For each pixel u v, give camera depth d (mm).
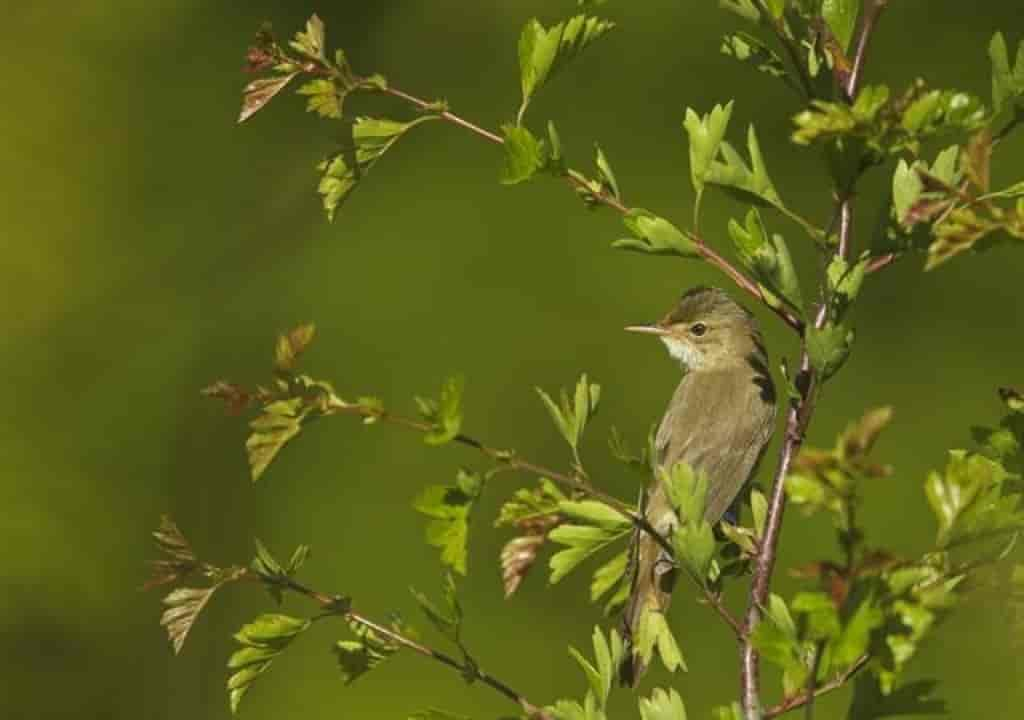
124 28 14391
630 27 14234
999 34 5379
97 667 12695
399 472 12867
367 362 13195
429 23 14391
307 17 14562
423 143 13930
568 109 14039
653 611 5629
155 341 13469
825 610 4211
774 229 13586
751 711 5164
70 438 13055
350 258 13555
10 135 13758
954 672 10430
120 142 14125
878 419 4094
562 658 12312
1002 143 13422
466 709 12164
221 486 13148
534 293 13320
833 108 4703
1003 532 4480
